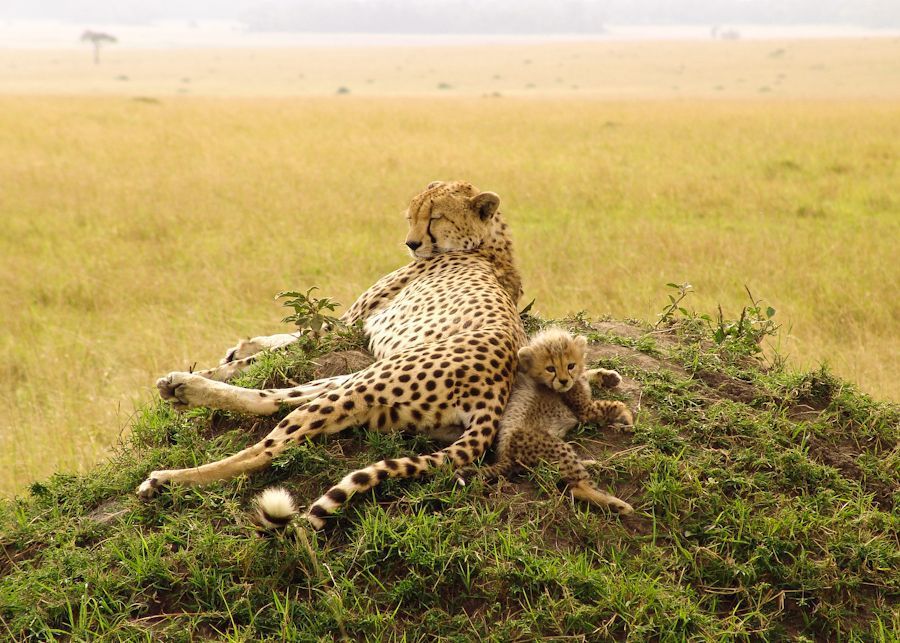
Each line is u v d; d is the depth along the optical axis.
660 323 9.57
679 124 42.78
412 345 7.25
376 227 20.69
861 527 6.27
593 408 6.96
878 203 23.25
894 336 12.81
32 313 14.50
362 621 5.34
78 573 5.76
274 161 30.00
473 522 5.86
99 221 21.20
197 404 6.76
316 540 5.75
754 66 137.00
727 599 5.82
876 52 157.88
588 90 99.56
